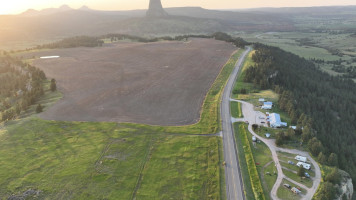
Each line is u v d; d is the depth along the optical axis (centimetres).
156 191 5969
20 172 6631
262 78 12838
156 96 11750
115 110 10331
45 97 11919
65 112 10175
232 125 8900
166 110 10275
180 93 12069
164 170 6675
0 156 7294
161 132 8531
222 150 7494
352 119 11925
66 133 8525
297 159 6975
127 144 7838
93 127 8894
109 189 6028
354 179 7081
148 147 7694
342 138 9500
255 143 7794
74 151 7500
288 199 5650
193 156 7225
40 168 6781
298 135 8138
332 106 12725
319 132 8769
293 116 8950
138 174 6538
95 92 12425
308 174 6369
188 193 5903
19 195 5862
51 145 7831
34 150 7588
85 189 6034
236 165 6831
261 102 10669
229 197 5769
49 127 8912
